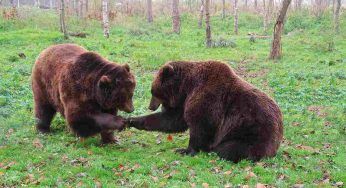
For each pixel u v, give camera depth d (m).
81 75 8.52
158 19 45.59
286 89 15.35
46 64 9.39
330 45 26.86
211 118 8.01
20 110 11.73
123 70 8.30
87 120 8.54
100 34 32.81
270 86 16.25
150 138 9.73
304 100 14.06
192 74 8.29
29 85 14.88
